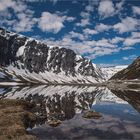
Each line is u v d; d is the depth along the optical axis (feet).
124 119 220.84
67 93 571.69
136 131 172.04
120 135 160.45
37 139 138.00
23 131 145.07
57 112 256.93
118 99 419.13
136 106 318.86
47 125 185.88
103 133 165.48
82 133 164.66
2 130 141.38
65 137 153.07
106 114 250.78
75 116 234.99
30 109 260.21
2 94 480.64
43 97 431.43
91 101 394.11
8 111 202.18
